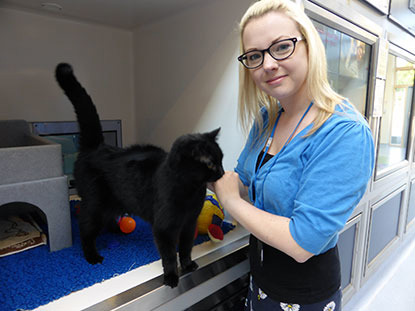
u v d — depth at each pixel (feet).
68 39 4.49
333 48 3.84
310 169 1.99
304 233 1.88
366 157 1.89
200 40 3.95
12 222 3.40
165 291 2.48
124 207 3.04
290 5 2.04
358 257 4.92
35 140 3.53
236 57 3.53
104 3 3.74
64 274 2.58
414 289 5.43
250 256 2.85
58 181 2.91
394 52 5.08
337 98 2.17
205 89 4.00
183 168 2.36
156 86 4.84
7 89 4.06
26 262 2.75
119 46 5.08
